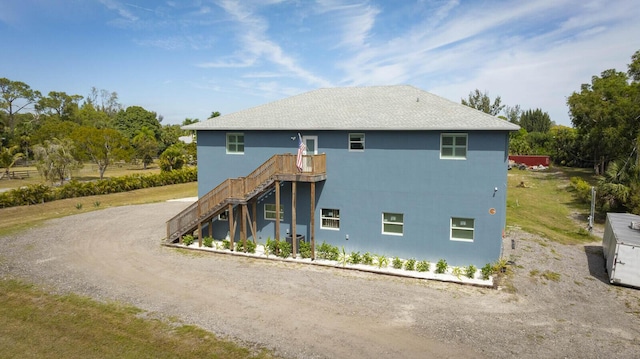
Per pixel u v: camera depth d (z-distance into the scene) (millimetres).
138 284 16125
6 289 15609
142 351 11219
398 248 19219
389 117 19359
